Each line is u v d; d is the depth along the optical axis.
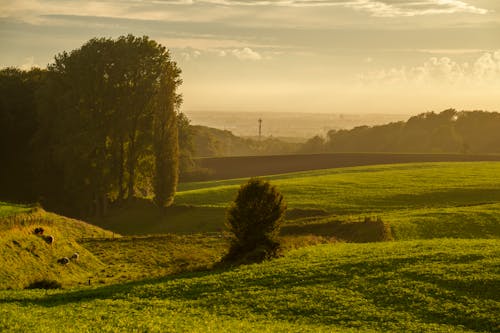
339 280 35.62
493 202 77.88
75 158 89.06
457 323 28.36
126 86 92.50
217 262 42.75
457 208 70.62
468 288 32.69
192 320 28.69
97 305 31.59
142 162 93.69
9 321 26.81
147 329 26.62
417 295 32.00
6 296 33.41
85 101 91.31
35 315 28.69
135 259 50.06
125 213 89.31
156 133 86.44
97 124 90.19
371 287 33.81
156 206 89.25
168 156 85.81
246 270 38.81
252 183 42.97
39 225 47.88
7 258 39.09
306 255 42.84
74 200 96.75
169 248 54.84
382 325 28.09
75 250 46.66
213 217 79.00
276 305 31.48
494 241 47.81
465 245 44.91
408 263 38.47
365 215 68.81
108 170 90.19
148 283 37.38
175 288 35.41
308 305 31.28
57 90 95.25
